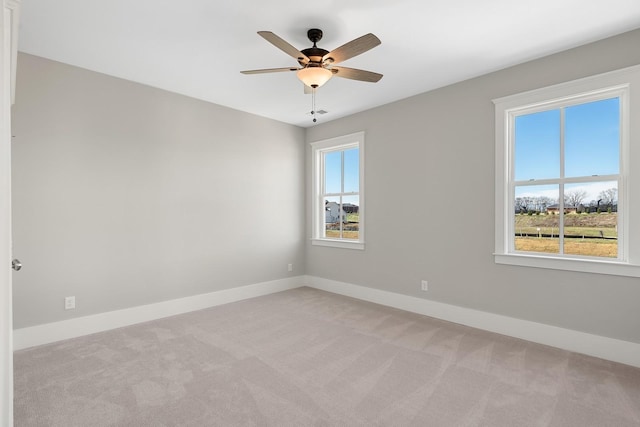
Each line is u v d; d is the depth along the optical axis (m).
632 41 2.43
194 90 3.59
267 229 4.59
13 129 2.70
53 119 2.89
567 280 2.72
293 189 4.92
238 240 4.25
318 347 2.76
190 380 2.22
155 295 3.52
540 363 2.47
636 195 2.42
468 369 2.38
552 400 1.99
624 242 2.52
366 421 1.80
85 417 1.83
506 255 3.03
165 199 3.59
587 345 2.62
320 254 4.86
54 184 2.90
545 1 2.08
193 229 3.82
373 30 2.41
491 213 3.15
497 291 3.11
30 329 2.78
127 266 3.32
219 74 3.17
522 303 2.96
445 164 3.47
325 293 4.60
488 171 3.17
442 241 3.50
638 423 1.78
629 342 2.45
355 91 3.60
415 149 3.72
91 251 3.10
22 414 1.85
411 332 3.10
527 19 2.28
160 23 2.32
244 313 3.68
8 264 1.33
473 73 3.16
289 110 4.27
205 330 3.15
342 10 2.17
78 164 3.02
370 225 4.18
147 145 3.46
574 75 2.68
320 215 4.99
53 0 2.04
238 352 2.66
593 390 2.10
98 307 3.14
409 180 3.77
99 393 2.06
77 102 3.01
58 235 2.92
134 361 2.50
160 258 3.55
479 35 2.49
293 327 3.23
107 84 3.18
